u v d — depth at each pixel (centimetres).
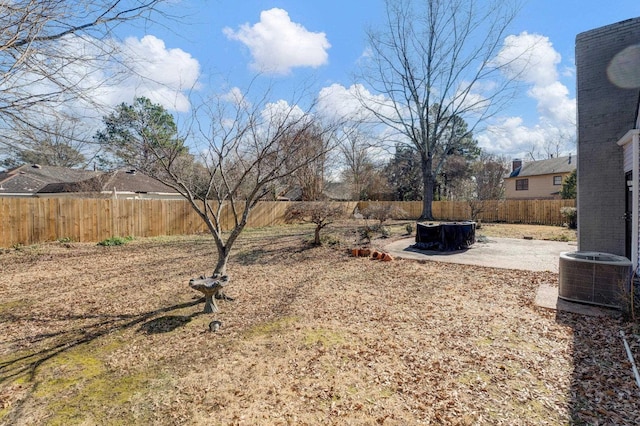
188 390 283
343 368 316
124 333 405
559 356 330
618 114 699
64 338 392
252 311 479
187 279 670
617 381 283
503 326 412
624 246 691
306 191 2025
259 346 365
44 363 334
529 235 1363
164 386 289
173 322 438
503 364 318
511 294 552
